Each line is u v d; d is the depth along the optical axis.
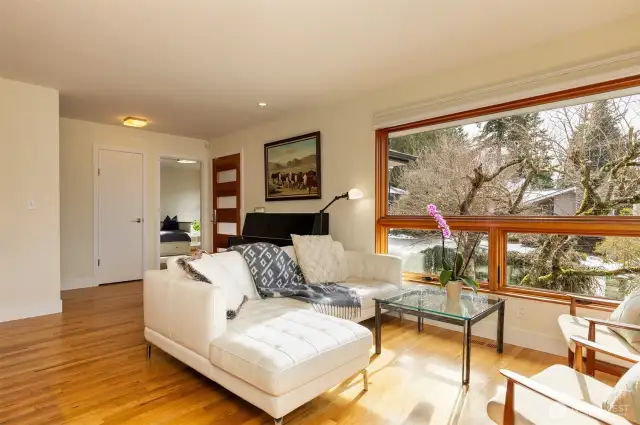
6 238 3.45
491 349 2.72
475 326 3.05
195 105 4.29
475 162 3.21
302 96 3.94
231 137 5.82
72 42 2.70
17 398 1.96
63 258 4.87
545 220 2.75
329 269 3.38
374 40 2.68
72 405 1.89
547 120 2.81
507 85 2.84
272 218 4.67
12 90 3.48
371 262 3.47
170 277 2.34
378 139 3.79
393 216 3.72
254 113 4.61
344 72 3.29
